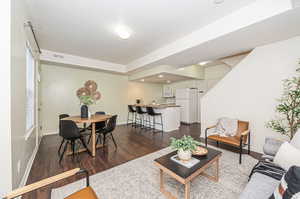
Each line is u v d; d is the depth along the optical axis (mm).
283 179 897
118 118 5766
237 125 2697
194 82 6387
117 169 2057
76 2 1816
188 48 2738
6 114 1165
